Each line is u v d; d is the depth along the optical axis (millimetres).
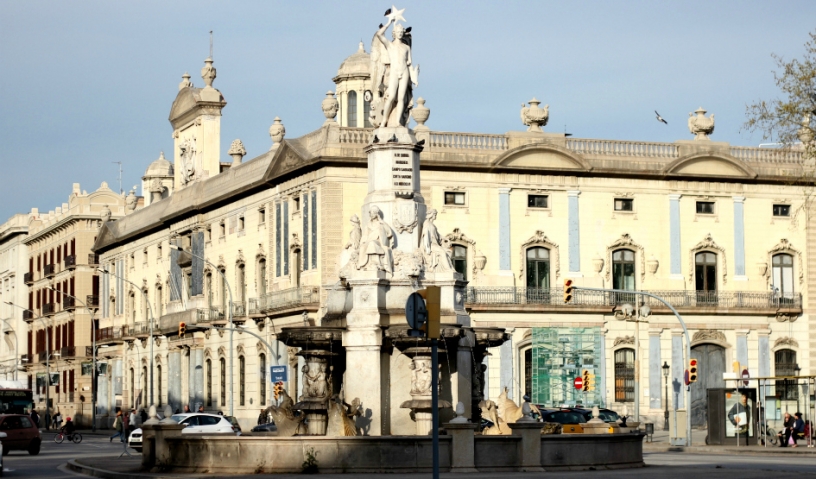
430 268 34094
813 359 77938
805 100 50719
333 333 33188
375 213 33906
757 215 77812
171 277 93188
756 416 55812
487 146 73562
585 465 33125
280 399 71188
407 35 35188
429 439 30719
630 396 74812
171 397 92750
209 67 90188
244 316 81000
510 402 36719
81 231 117562
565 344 73625
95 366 98438
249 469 31406
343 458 30703
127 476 33062
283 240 75875
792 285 78250
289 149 73562
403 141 34375
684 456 47188
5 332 137375
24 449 55719
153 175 115812
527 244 73750
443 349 33531
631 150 76062
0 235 143750
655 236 76000
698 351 76188
